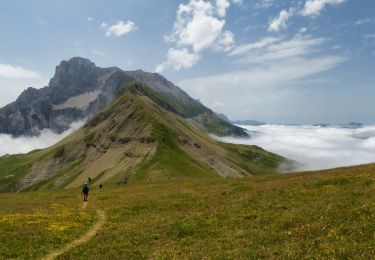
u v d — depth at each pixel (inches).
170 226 1395.2
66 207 2285.9
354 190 1569.9
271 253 954.1
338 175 2122.3
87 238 1405.0
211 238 1192.8
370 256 825.5
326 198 1519.4
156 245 1195.9
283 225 1199.6
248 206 1615.4
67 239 1363.2
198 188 2763.3
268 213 1414.9
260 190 2020.2
